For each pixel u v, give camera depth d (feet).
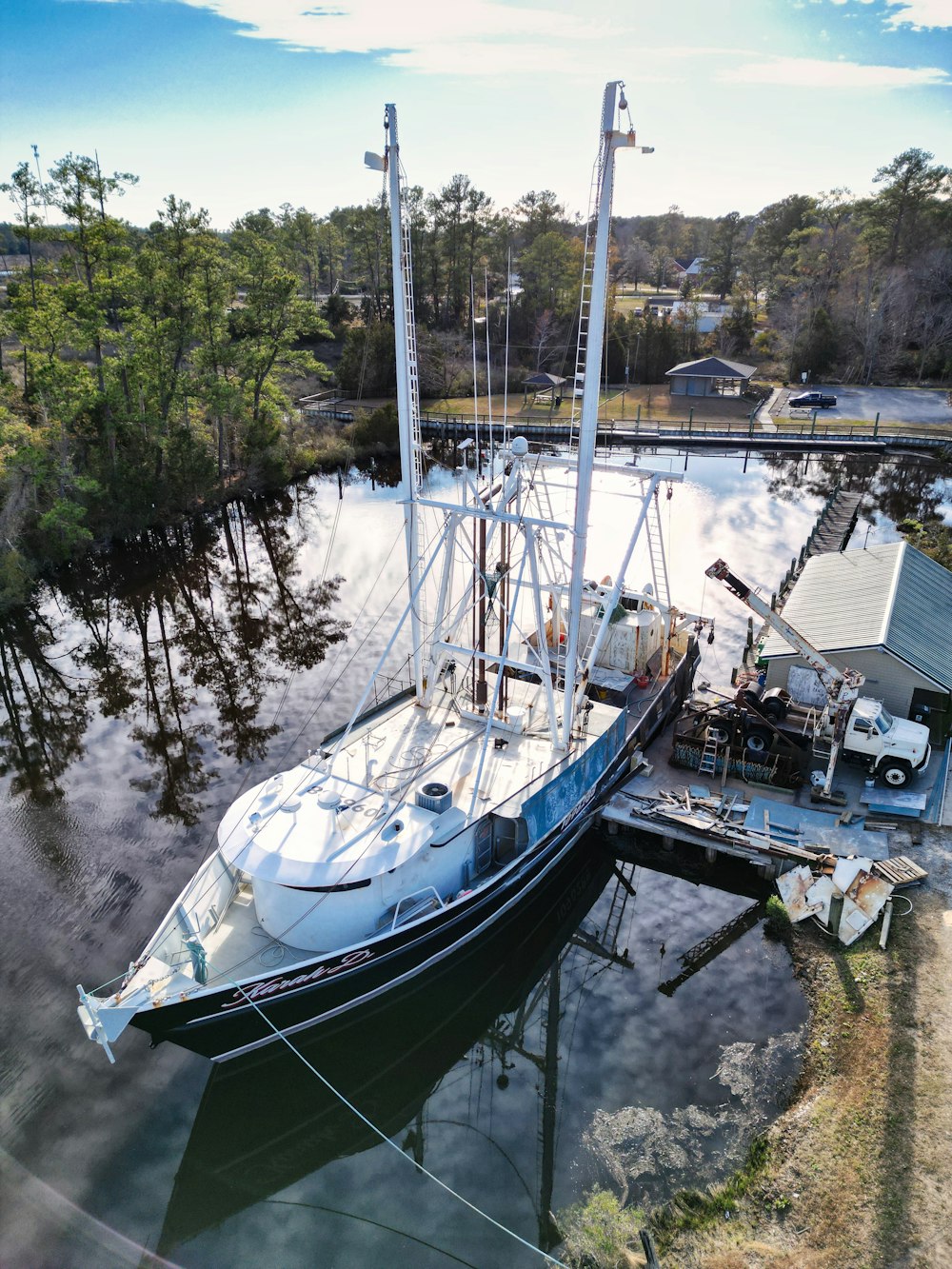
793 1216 50.60
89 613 147.43
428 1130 61.41
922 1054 57.88
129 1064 64.95
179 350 192.13
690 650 110.42
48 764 102.06
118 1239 53.47
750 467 233.35
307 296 413.39
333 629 136.15
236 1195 57.41
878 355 344.49
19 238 180.04
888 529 176.96
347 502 204.95
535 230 402.11
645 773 92.63
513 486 81.35
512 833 76.28
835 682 85.61
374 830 65.41
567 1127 59.93
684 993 69.97
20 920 77.46
